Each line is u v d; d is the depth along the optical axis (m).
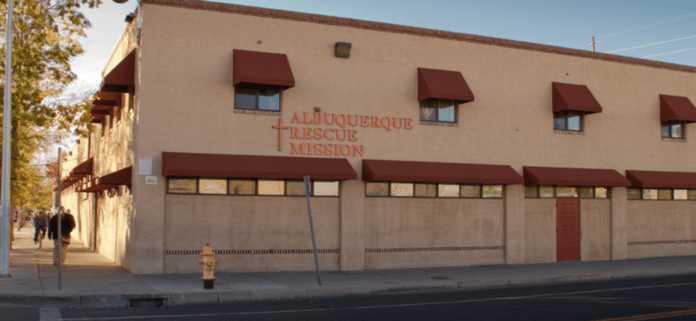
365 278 19.44
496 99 24.12
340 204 21.50
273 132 20.59
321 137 21.20
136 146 19.39
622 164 26.70
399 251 22.31
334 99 21.50
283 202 20.80
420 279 19.39
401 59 22.59
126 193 21.30
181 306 14.94
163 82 19.44
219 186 20.06
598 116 26.30
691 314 13.39
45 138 30.30
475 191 23.77
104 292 15.49
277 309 14.28
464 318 12.95
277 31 20.88
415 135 22.61
